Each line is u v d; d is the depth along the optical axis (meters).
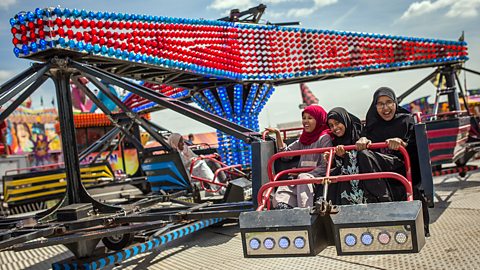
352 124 4.41
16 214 11.82
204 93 10.73
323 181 3.42
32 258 6.15
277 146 4.65
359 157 3.83
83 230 4.64
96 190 9.87
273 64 10.74
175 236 5.41
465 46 12.44
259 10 11.16
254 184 3.98
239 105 10.63
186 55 8.82
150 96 5.13
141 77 9.33
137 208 5.54
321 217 3.10
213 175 7.84
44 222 5.00
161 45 8.23
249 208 4.78
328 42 11.39
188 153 7.85
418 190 4.50
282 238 3.03
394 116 4.64
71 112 5.51
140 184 10.55
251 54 10.48
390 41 12.05
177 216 4.59
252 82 10.73
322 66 11.27
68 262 4.57
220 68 9.71
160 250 5.93
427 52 12.21
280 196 4.08
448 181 9.38
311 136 4.59
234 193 6.52
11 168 21.39
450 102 12.21
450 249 4.48
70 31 6.22
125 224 5.03
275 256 3.06
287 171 4.36
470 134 9.83
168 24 8.41
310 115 4.57
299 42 11.05
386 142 3.78
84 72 5.50
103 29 6.99
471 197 7.21
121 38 7.34
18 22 5.99
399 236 2.83
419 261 4.25
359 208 3.04
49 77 5.57
